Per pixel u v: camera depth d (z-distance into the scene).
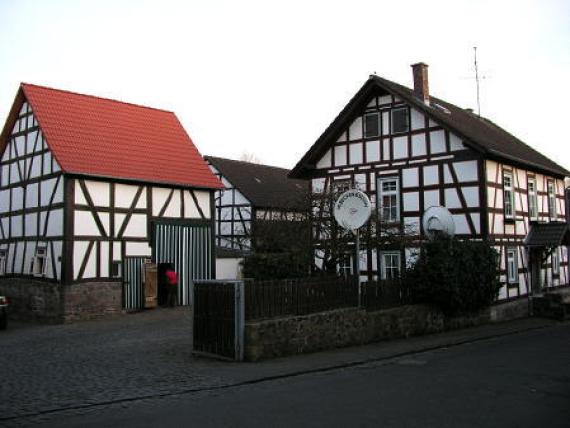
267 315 11.89
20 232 23.05
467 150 20.48
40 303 21.00
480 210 20.08
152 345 13.62
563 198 28.06
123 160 22.64
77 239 20.42
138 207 22.52
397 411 7.43
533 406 7.73
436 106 24.14
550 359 12.00
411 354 12.90
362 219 13.38
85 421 7.05
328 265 16.53
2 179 24.72
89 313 20.48
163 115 27.05
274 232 16.88
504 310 21.03
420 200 21.56
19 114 23.59
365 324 14.24
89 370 10.50
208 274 24.77
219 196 38.53
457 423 6.86
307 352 12.52
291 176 24.66
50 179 21.28
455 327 17.89
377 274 21.36
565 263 27.34
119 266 21.59
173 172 24.02
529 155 24.97
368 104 23.25
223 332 11.65
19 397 8.38
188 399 8.27
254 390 8.89
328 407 7.65
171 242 23.50
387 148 22.56
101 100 25.11
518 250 22.55
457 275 16.75
